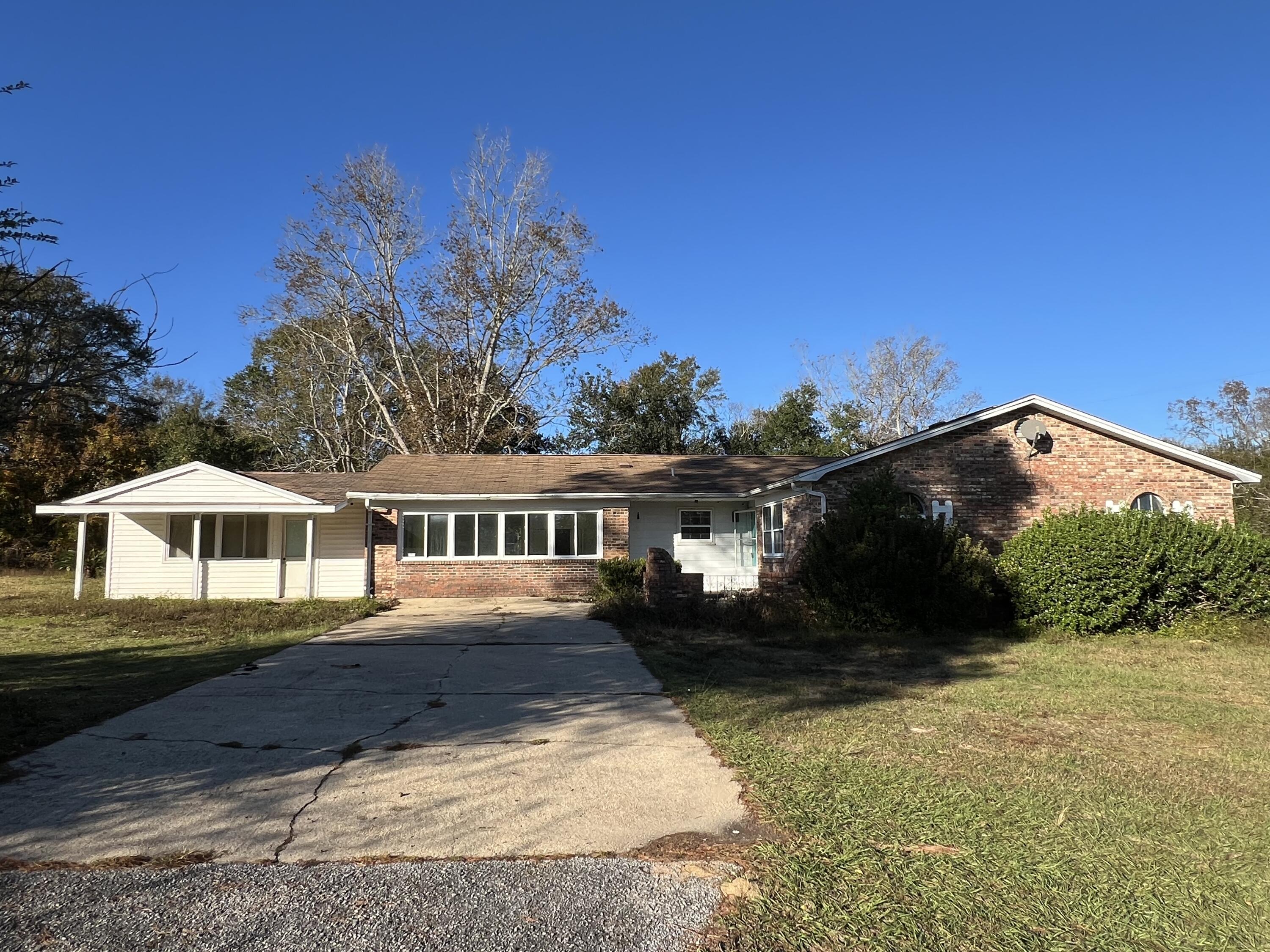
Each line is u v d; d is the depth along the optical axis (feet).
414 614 55.21
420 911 12.40
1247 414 115.34
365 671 32.68
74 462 98.89
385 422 122.11
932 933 11.90
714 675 32.27
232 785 18.24
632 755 20.81
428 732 23.17
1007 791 17.97
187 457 112.16
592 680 30.91
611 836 15.43
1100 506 58.13
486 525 68.18
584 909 12.50
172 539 68.85
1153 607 46.06
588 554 68.54
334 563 69.67
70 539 97.60
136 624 49.65
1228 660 37.11
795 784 18.33
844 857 14.39
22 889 13.00
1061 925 12.10
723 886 13.30
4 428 21.56
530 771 19.47
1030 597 47.73
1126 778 19.02
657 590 51.85
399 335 119.44
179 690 28.71
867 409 155.94
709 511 74.08
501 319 116.16
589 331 119.34
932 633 46.34
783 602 52.29
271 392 139.54
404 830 15.65
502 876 13.61
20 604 60.13
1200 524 48.80
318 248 112.16
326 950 11.30
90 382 22.20
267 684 29.84
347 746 21.65
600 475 75.31
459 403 116.26
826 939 11.75
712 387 137.28
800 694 28.63
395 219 114.42
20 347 21.21
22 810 16.53
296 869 13.85
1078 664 35.91
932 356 153.58
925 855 14.51
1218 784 18.58
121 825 15.79
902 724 24.32
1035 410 58.23
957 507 57.00
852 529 48.80
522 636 42.93
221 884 13.25
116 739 21.97
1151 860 14.38
